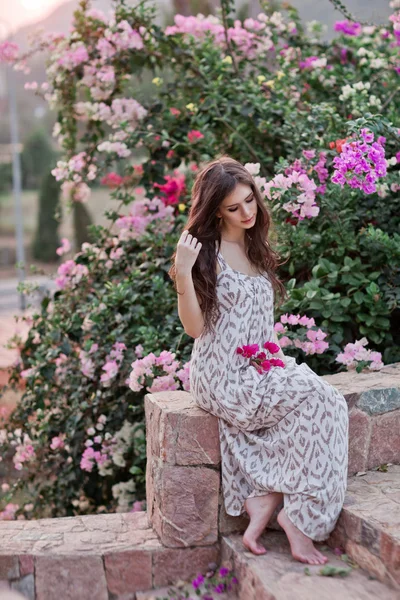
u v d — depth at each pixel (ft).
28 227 116.67
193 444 8.98
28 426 14.10
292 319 11.29
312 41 16.93
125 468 13.43
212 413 8.98
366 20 16.15
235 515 8.95
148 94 16.16
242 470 8.79
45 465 14.06
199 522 9.05
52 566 8.79
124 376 12.82
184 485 8.98
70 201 16.17
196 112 14.82
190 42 15.81
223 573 8.73
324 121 13.38
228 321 8.86
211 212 8.90
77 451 13.33
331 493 8.41
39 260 82.17
